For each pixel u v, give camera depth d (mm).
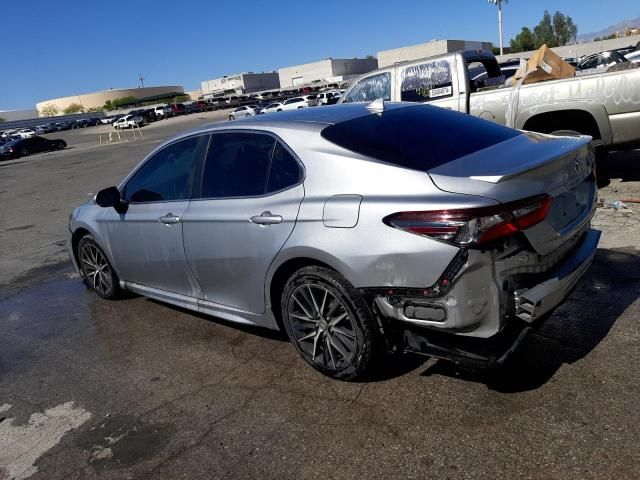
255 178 3584
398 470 2572
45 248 8320
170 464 2852
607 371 3072
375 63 105000
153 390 3613
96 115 108000
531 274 2805
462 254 2605
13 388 3928
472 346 2820
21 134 75625
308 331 3422
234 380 3588
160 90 155375
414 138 3340
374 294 2938
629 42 49969
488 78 8359
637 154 8352
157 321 4758
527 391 3000
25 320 5301
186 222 3951
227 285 3840
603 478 2352
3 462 3078
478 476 2465
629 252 4719
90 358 4234
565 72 7160
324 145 3273
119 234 4715
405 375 3312
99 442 3133
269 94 83938
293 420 3064
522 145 3307
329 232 3031
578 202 3209
